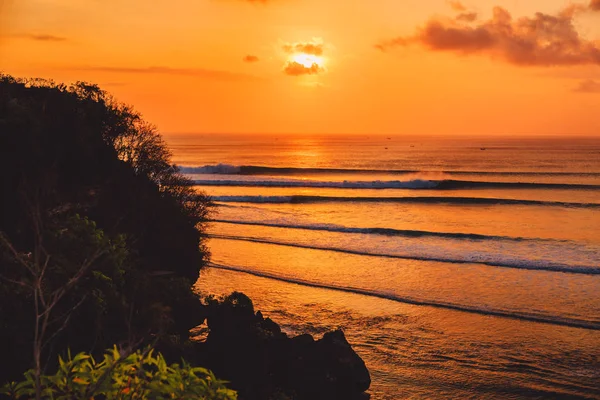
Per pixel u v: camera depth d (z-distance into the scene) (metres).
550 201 66.94
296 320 26.33
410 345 23.36
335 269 35.59
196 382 4.41
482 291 30.64
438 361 21.77
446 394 19.20
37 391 3.94
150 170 29.91
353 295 30.14
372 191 79.12
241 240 44.41
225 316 20.52
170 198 29.55
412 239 45.22
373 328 25.31
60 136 23.67
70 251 11.69
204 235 31.12
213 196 67.56
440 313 27.19
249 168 107.31
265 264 36.75
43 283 11.00
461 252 39.94
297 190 79.62
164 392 4.34
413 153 199.38
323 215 58.12
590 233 48.78
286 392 17.55
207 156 178.12
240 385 17.81
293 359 18.73
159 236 26.30
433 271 35.06
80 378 4.32
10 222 15.94
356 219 56.22
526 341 23.64
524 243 44.00
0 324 11.20
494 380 20.12
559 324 25.50
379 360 21.94
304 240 44.50
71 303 11.90
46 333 11.73
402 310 27.67
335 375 18.23
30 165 20.39
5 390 4.38
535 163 144.75
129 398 4.32
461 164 142.00
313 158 169.12
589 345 23.14
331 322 26.08
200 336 23.62
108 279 12.22
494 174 109.62
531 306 27.98
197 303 20.88
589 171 117.75
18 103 23.12
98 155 26.08
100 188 24.06
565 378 20.20
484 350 22.77
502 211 61.72
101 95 28.52
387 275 34.16
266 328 20.55
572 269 34.88
